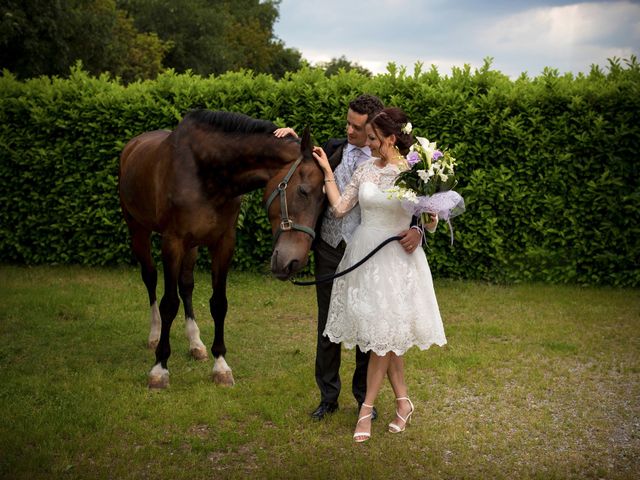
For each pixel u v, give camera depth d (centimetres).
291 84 755
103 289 705
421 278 346
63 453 331
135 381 441
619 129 699
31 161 805
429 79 752
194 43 3491
